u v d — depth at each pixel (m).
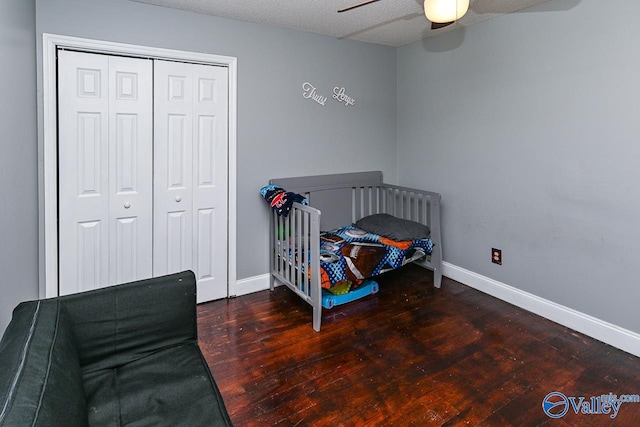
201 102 2.92
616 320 2.42
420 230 3.26
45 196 2.43
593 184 2.48
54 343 1.23
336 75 3.56
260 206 3.28
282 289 3.40
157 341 1.69
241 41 3.02
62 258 2.55
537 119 2.77
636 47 2.21
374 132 3.88
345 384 2.06
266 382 2.08
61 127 2.47
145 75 2.70
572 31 2.51
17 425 0.83
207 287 3.11
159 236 2.87
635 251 2.31
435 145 3.63
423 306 3.03
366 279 3.25
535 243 2.86
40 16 2.33
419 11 2.85
